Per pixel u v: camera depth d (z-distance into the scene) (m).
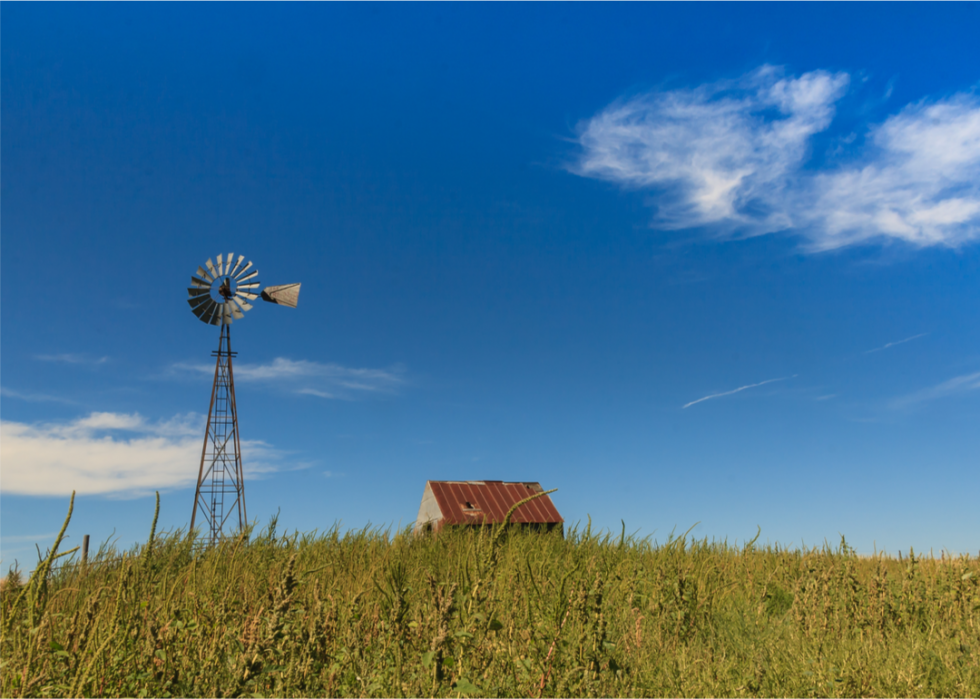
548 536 10.45
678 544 9.43
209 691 4.00
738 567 9.59
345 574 8.15
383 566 7.97
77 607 4.82
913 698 4.43
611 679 4.36
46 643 4.02
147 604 4.79
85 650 3.87
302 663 4.34
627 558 8.84
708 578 8.11
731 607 7.41
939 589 7.28
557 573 6.36
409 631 4.72
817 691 4.52
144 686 4.00
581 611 4.59
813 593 6.95
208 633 4.99
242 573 7.98
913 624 6.29
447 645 4.05
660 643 5.64
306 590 6.71
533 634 4.43
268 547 8.81
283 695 4.02
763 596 7.81
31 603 3.67
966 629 6.18
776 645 5.50
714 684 4.61
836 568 7.64
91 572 6.44
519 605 5.30
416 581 6.56
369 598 6.37
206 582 6.54
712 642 5.83
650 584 7.48
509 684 4.06
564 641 4.39
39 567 3.67
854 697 4.44
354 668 4.36
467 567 5.04
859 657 5.05
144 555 4.11
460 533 12.18
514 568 6.78
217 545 8.86
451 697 3.82
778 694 4.57
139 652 4.29
